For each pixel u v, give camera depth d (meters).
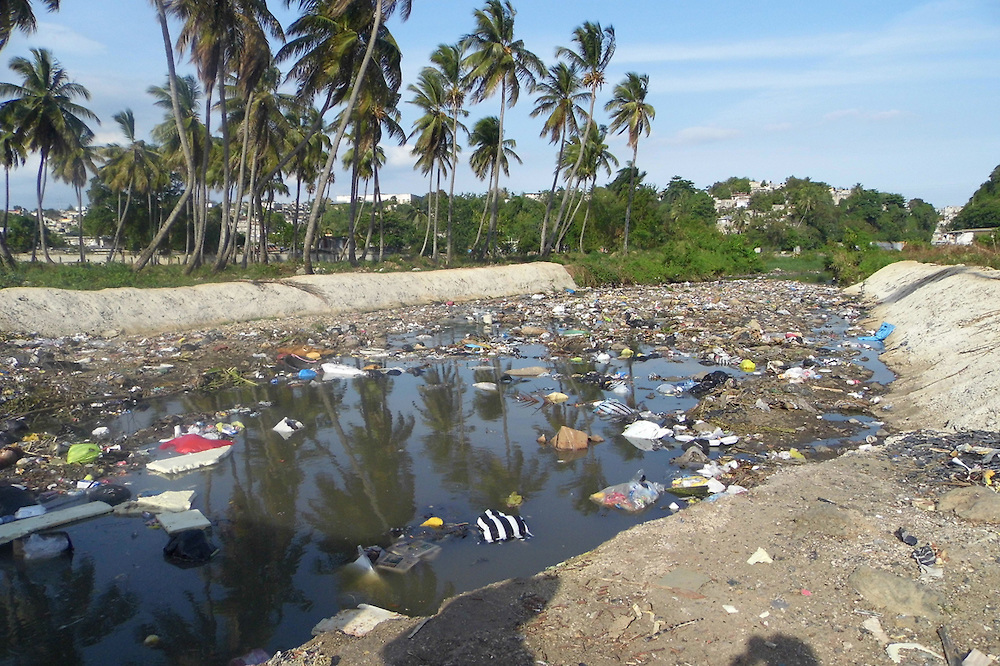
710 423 10.70
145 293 20.52
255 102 31.25
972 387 10.32
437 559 6.61
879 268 37.62
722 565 5.61
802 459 9.01
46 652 5.16
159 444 9.98
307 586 6.13
